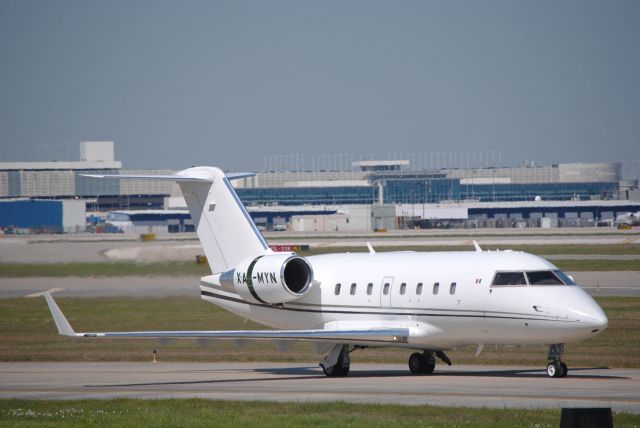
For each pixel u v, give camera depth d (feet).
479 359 457.68
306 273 424.46
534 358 458.09
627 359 438.40
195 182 460.55
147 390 363.15
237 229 451.94
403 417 274.16
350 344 406.62
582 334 353.92
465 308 376.48
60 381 399.65
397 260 410.11
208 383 384.06
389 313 401.08
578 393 317.42
